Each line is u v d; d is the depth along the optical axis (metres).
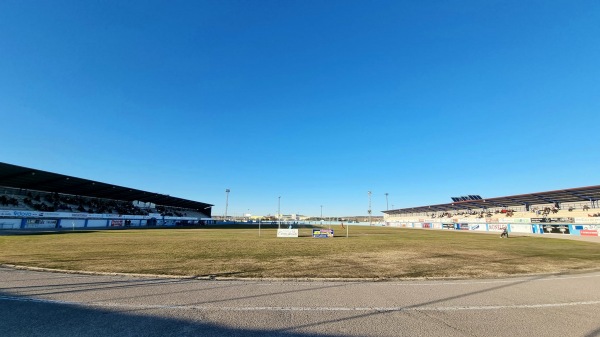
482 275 10.83
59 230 44.16
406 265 13.02
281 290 8.10
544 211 64.94
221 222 120.38
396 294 7.84
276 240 28.52
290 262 13.42
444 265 13.17
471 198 104.38
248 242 25.34
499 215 76.19
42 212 49.75
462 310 6.51
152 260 13.48
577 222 50.44
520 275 10.92
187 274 10.17
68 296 7.19
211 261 13.42
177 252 16.89
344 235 42.22
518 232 60.94
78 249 17.77
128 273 10.16
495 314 6.25
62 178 50.06
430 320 5.82
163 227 67.31
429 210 104.62
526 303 7.14
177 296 7.30
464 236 42.97
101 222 61.44
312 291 8.04
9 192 54.72
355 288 8.48
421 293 7.99
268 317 5.84
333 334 5.04
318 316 5.95
